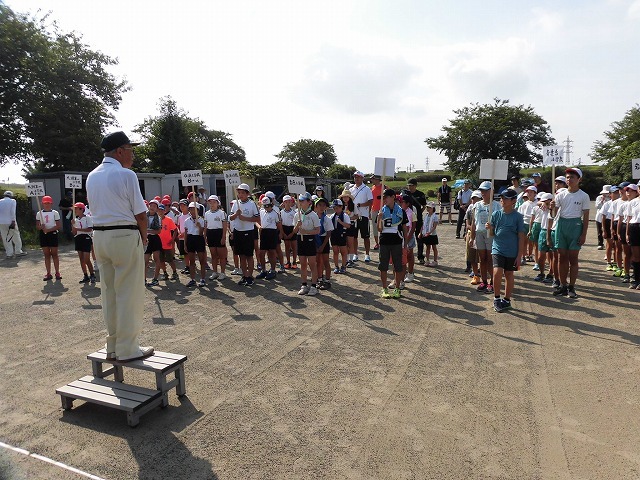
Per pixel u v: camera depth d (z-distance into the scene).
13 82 24.95
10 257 14.36
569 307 6.98
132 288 4.01
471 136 37.16
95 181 3.85
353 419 3.80
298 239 8.23
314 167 56.91
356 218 11.18
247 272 9.34
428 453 3.28
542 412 3.82
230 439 3.54
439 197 22.14
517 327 6.10
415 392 4.27
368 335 5.96
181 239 12.34
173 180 26.64
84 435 3.65
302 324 6.52
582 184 40.47
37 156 27.02
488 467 3.09
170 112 35.59
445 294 8.09
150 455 3.34
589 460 3.14
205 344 5.78
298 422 3.78
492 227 7.07
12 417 3.99
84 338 6.23
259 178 35.69
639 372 4.55
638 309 6.75
